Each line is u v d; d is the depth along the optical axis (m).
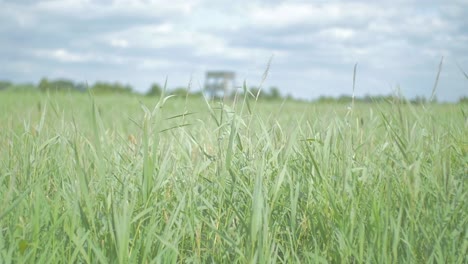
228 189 2.73
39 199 2.30
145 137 2.42
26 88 16.42
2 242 2.17
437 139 2.99
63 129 3.32
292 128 3.05
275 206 2.56
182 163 3.18
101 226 2.40
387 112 3.36
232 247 2.32
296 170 2.82
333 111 3.15
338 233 2.32
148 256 2.23
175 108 9.80
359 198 2.59
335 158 2.93
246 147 3.01
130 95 18.33
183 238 2.37
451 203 2.50
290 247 2.52
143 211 2.26
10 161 3.18
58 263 2.21
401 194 2.59
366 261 2.21
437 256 2.26
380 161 2.94
